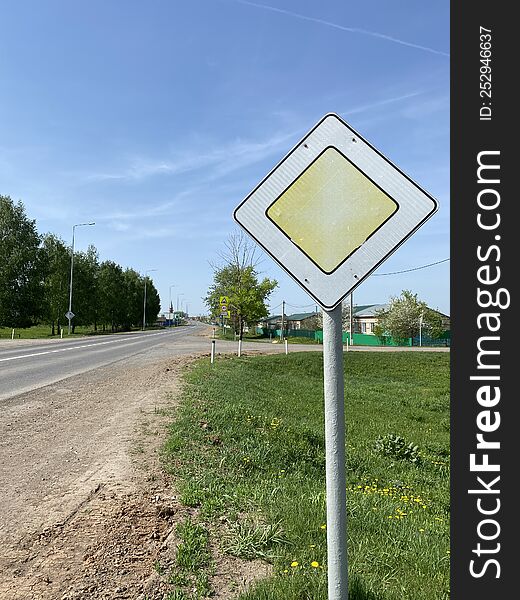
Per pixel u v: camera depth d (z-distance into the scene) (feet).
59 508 13.96
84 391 36.24
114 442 21.38
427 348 127.24
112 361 62.69
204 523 12.74
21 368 52.49
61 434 22.94
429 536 13.08
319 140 5.96
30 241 171.42
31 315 171.22
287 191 5.97
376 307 260.21
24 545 11.68
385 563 10.77
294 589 9.29
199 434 22.57
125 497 14.71
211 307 181.68
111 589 9.71
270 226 5.98
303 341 180.14
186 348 97.25
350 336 145.28
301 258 5.90
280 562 10.72
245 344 126.31
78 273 196.24
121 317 260.42
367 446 30.78
